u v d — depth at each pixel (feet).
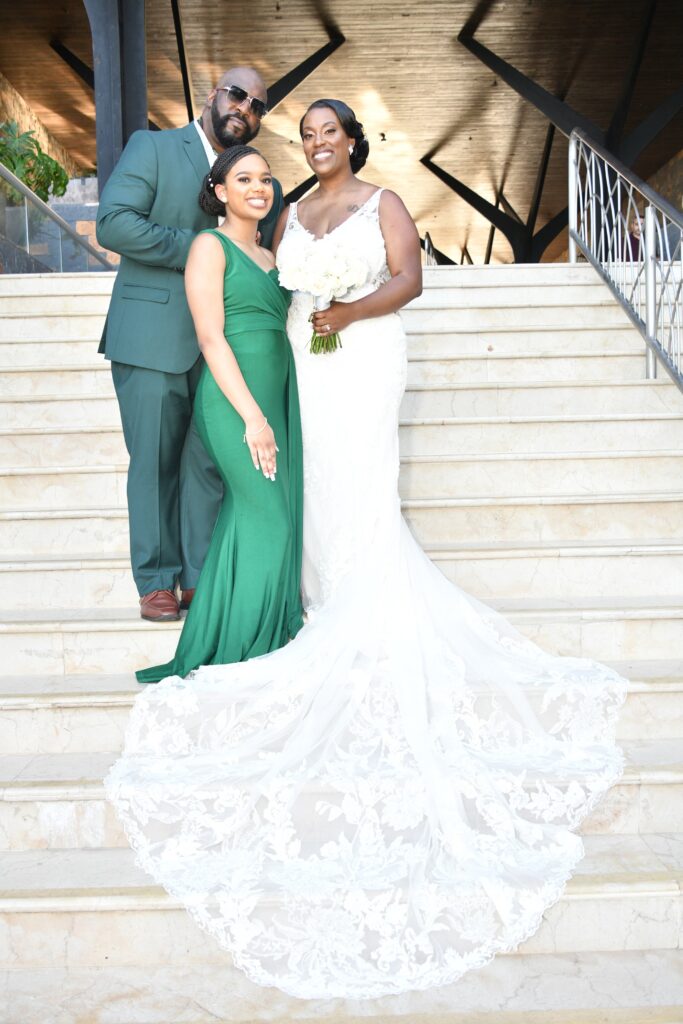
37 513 11.07
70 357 16.14
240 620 8.81
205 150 9.58
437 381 14.93
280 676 8.20
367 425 9.32
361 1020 6.17
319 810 7.37
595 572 10.41
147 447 9.63
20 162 28.91
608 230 17.90
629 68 33.76
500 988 6.51
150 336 9.47
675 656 9.52
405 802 7.29
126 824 7.34
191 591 10.00
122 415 9.91
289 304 9.41
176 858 7.18
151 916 6.88
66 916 6.86
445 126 45.62
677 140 44.34
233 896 6.72
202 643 8.86
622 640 9.48
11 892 6.92
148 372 9.55
